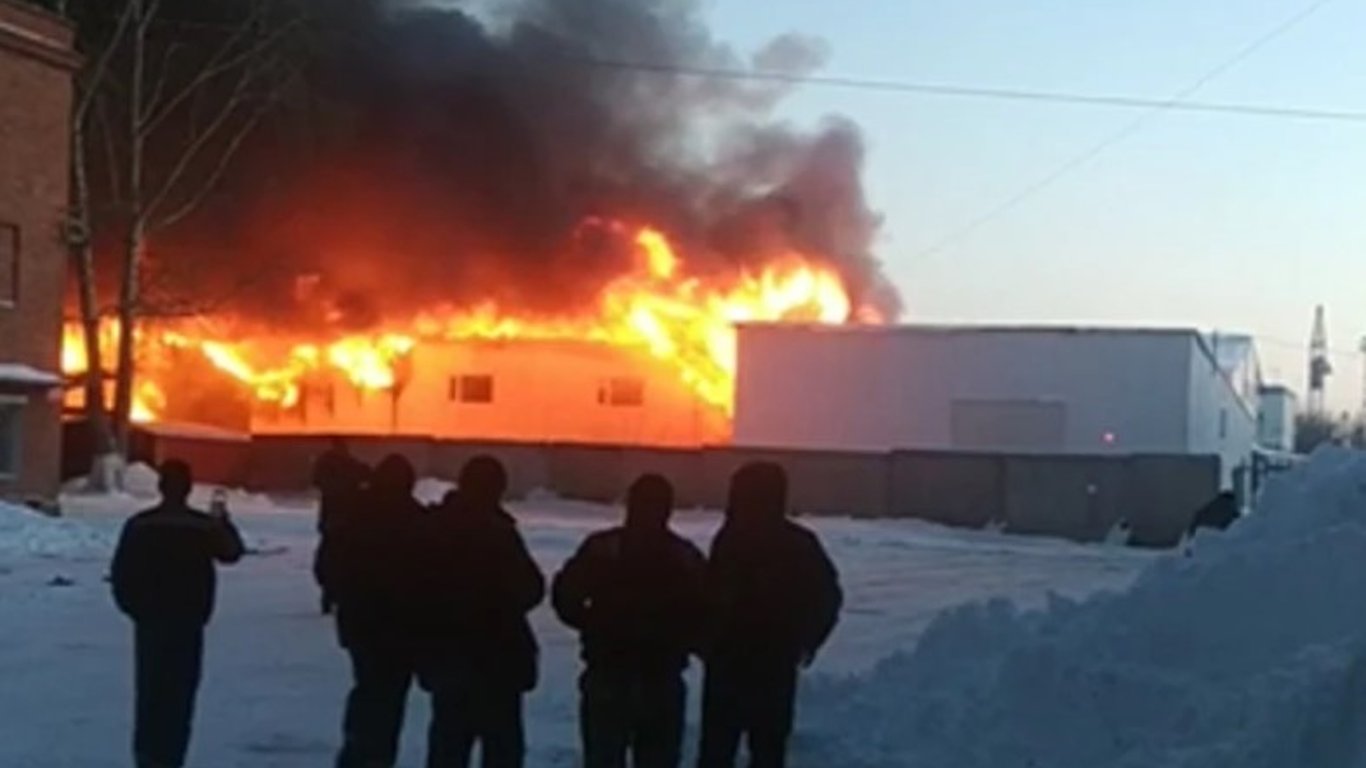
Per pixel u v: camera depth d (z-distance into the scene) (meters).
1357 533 11.46
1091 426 53.59
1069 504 50.62
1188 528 43.44
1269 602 11.22
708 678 9.65
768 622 9.58
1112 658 11.07
